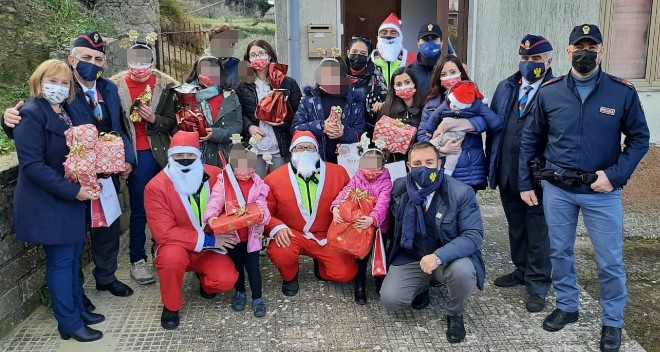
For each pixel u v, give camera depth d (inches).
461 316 129.0
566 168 122.7
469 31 233.6
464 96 138.6
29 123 116.4
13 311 132.6
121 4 290.5
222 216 135.0
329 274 147.3
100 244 145.8
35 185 119.4
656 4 229.5
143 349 125.8
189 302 146.9
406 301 133.8
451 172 144.6
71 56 130.1
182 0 626.8
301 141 146.0
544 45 134.3
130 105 149.9
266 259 173.6
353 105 156.9
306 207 147.4
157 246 139.6
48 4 225.0
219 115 158.2
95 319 136.0
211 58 157.2
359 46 160.1
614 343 123.8
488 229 195.2
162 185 135.9
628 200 221.0
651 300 154.0
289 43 173.6
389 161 155.9
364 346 126.8
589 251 183.5
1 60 188.1
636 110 117.9
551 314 134.6
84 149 119.6
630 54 235.5
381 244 141.9
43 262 144.6
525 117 137.8
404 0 314.7
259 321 137.4
